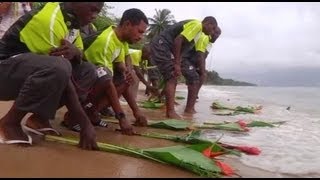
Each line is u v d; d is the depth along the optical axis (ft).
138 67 29.96
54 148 11.46
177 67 21.75
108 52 15.10
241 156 12.49
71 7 12.41
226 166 10.42
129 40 15.74
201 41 25.46
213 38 27.76
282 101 48.78
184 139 13.91
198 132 14.29
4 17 20.24
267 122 21.24
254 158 12.44
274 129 19.17
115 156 11.14
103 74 14.67
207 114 25.34
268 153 13.32
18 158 10.18
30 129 13.05
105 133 14.92
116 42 15.43
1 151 10.69
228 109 29.58
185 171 10.21
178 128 16.96
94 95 15.06
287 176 10.55
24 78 11.34
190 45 22.43
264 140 15.90
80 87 13.73
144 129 16.79
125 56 18.26
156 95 29.86
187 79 25.30
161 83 29.19
